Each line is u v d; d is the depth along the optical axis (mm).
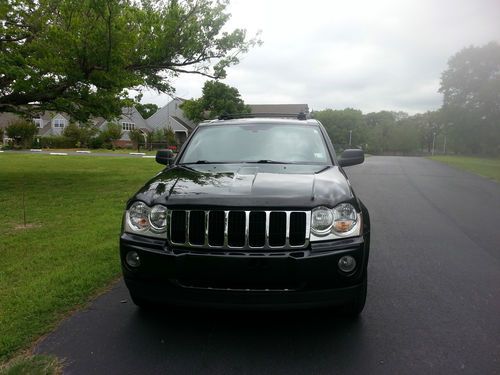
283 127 5148
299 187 3512
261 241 3223
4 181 14406
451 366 3109
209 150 4855
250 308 3186
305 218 3246
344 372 3031
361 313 3990
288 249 3213
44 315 3918
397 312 4027
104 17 11766
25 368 3047
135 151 47344
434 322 3822
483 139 65000
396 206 10047
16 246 6129
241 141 4930
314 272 3164
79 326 3725
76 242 6324
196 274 3205
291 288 3188
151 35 14594
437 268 5352
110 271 5059
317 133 5066
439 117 69500
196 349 3338
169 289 3289
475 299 4355
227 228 3221
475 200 11156
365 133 111750
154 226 3396
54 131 73438
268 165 4371
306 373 3018
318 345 3404
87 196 11023
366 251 3377
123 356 3236
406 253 6008
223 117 5855
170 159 5211
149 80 16734
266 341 3463
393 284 4777
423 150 131250
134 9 13211
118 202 10086
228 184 3592
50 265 5289
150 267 3312
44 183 13898
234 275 3160
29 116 15133
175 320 3838
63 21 12148
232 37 16016
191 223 3289
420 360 3189
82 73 12125
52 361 3152
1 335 3512
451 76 66375
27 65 11672
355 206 3430
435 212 9289
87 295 4391
